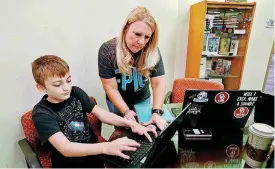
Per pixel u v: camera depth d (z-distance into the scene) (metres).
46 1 1.33
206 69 2.65
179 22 2.37
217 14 2.37
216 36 2.46
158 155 0.80
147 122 1.15
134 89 1.36
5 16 1.20
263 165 0.81
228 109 1.01
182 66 2.61
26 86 1.37
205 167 0.83
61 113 1.04
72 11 1.46
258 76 2.99
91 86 1.75
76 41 1.54
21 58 1.31
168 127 0.83
